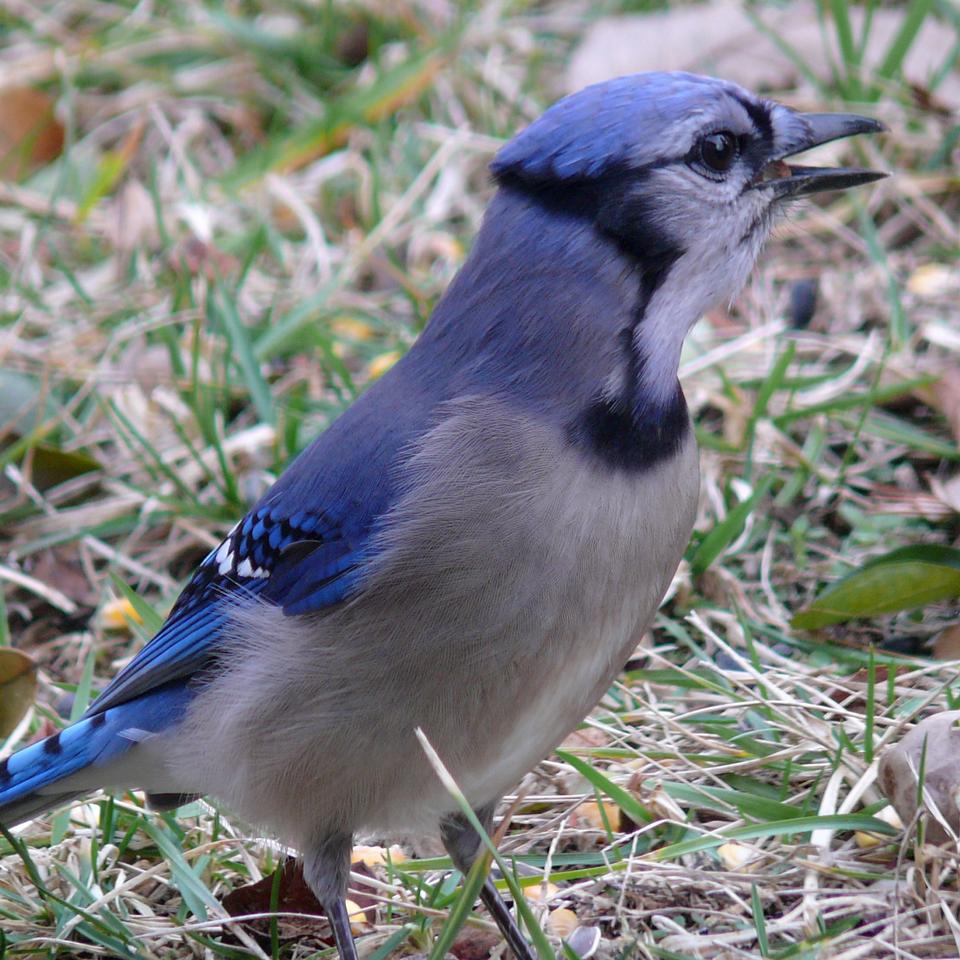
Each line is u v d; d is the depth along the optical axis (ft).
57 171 49.34
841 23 44.70
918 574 29.66
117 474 38.24
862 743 27.40
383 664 22.52
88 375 40.29
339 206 47.01
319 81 52.24
